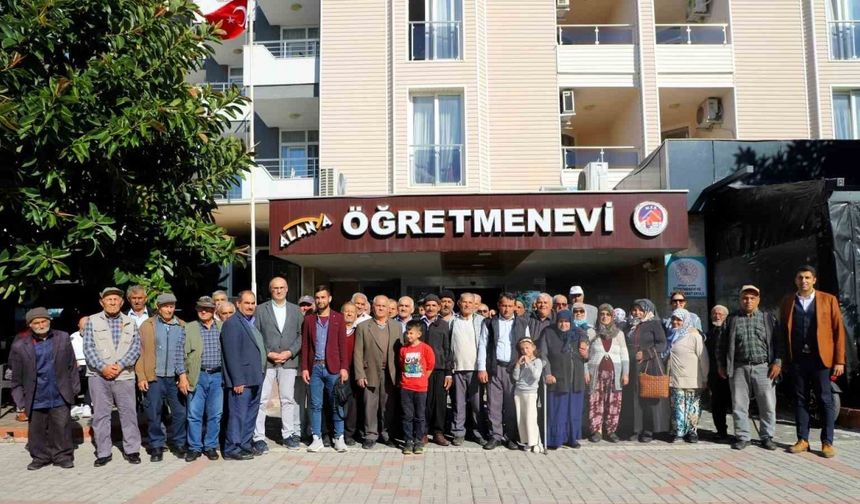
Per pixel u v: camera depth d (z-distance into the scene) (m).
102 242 8.99
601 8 17.66
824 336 7.41
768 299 10.55
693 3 17.05
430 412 8.17
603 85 15.89
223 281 16.09
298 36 18.67
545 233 11.51
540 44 15.97
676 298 8.52
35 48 8.23
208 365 7.48
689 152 12.19
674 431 8.23
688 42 16.25
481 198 11.64
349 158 15.46
